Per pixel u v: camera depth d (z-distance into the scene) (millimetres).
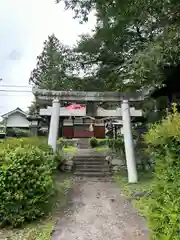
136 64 7004
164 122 3031
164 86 8219
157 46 6305
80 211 5699
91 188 8227
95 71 11805
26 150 5227
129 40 10086
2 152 4941
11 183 4645
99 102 10070
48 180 5219
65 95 9648
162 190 2961
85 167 11430
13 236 4219
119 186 8461
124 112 9695
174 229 2482
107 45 10516
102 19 8992
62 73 12266
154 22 6762
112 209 5844
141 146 11188
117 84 10289
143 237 4125
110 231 4461
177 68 7219
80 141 22312
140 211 5559
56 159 9227
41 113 9977
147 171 10109
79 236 4250
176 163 2707
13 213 4637
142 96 9641
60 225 4789
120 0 6082
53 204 5969
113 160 11586
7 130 22672
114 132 20281
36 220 4996
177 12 5617
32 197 4875
